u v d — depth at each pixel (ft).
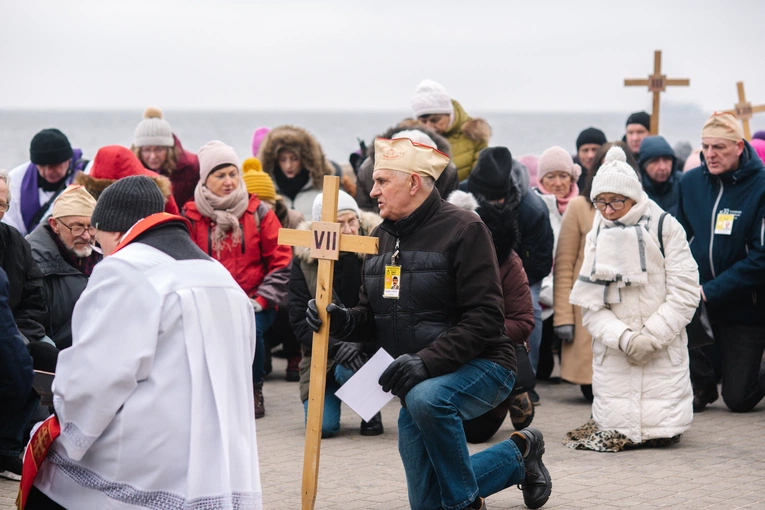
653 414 20.53
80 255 20.26
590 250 20.80
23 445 17.87
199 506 11.03
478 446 20.57
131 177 12.10
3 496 16.52
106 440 11.16
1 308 16.06
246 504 11.40
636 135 36.09
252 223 24.53
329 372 22.06
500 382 14.06
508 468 15.19
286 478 18.29
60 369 11.18
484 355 14.16
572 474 18.43
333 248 14.14
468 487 13.85
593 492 17.08
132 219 11.89
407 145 14.07
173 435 11.08
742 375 24.64
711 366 25.64
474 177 21.81
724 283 24.32
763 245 24.07
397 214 14.11
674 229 20.39
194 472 11.04
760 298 24.43
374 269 14.42
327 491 17.35
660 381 20.56
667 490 17.21
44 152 25.91
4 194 18.06
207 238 24.27
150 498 11.14
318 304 14.29
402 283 13.98
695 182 25.73
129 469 11.12
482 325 13.52
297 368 29.32
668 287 20.31
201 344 11.24
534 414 23.56
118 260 11.26
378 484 17.85
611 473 18.51
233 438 11.45
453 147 28.43
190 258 11.64
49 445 11.53
